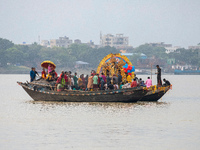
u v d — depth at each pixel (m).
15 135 53.38
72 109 80.75
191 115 73.56
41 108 82.75
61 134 54.12
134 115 72.62
